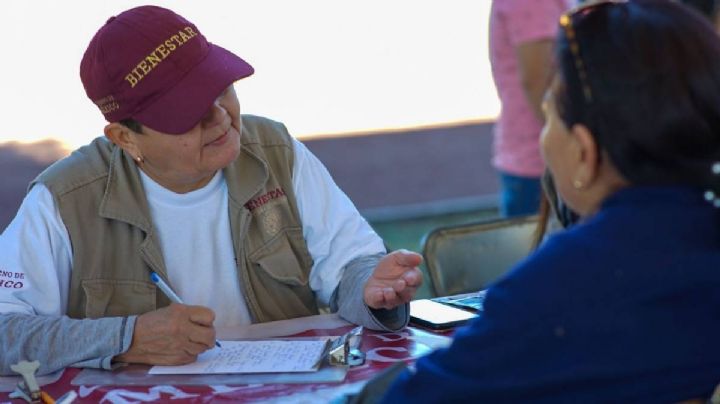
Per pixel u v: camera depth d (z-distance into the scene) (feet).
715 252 4.51
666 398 4.50
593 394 4.49
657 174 4.54
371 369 6.86
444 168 30.07
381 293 7.60
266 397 6.43
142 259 8.02
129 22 7.48
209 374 6.86
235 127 7.75
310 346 7.29
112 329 7.13
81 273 7.91
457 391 4.53
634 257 4.48
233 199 8.23
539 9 12.17
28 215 7.89
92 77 7.55
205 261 8.27
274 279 8.41
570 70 4.69
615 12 4.68
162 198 8.08
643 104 4.47
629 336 4.43
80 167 8.08
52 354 7.17
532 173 13.42
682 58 4.49
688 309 4.47
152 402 6.44
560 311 4.45
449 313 7.95
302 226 8.63
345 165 30.86
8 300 7.64
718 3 8.84
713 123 4.50
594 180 4.75
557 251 4.58
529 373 4.48
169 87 7.39
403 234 22.70
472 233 10.05
